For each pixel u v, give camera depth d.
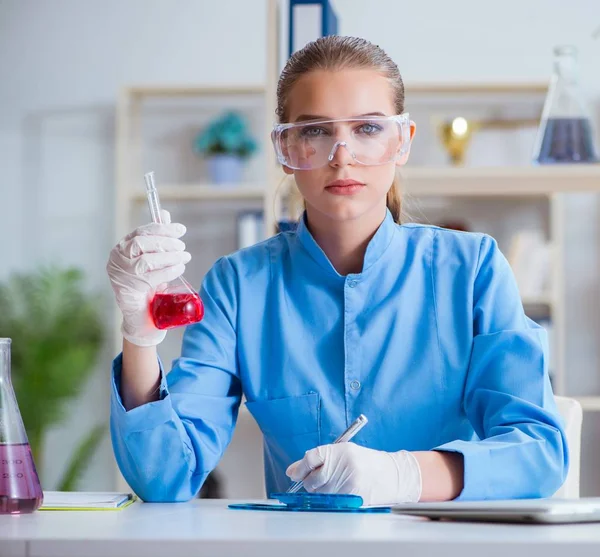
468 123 4.27
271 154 2.77
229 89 4.63
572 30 4.66
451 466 1.25
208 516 1.10
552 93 2.88
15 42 4.94
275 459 1.57
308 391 1.51
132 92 4.71
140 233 1.32
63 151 4.92
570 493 1.60
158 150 4.82
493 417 1.40
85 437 4.82
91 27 4.91
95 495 1.34
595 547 0.81
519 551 0.81
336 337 1.53
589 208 4.62
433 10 4.71
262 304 1.58
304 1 2.90
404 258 1.57
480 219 4.57
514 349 1.45
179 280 1.34
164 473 1.37
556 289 4.39
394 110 1.49
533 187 3.05
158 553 0.84
